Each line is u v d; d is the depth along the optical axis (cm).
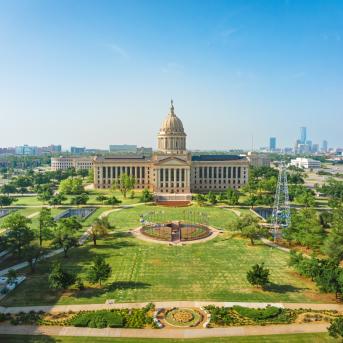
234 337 6694
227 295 8538
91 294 8569
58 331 6894
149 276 9756
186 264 10769
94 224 13238
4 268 10431
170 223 15250
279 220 15400
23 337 6662
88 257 11412
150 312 7638
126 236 14050
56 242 11250
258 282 8700
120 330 6950
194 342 6519
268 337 6688
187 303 8106
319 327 7062
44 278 9606
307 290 8862
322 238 12144
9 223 11094
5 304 8012
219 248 12469
